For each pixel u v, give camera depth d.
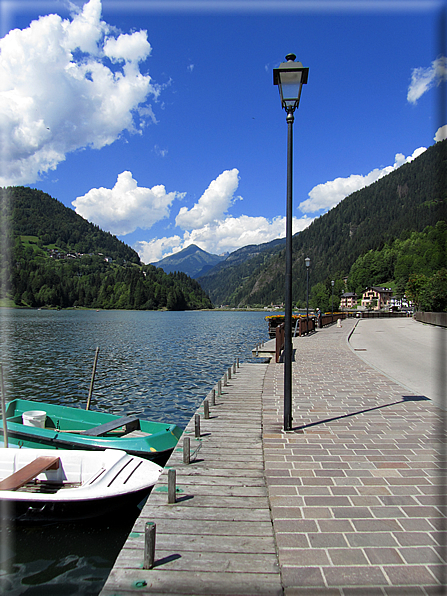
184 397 15.84
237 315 151.00
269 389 9.95
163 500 4.25
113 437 7.71
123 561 3.22
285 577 2.93
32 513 5.80
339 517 3.74
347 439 5.99
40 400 15.23
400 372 12.73
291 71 6.06
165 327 65.31
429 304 40.34
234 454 5.63
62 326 62.69
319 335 26.73
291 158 6.35
